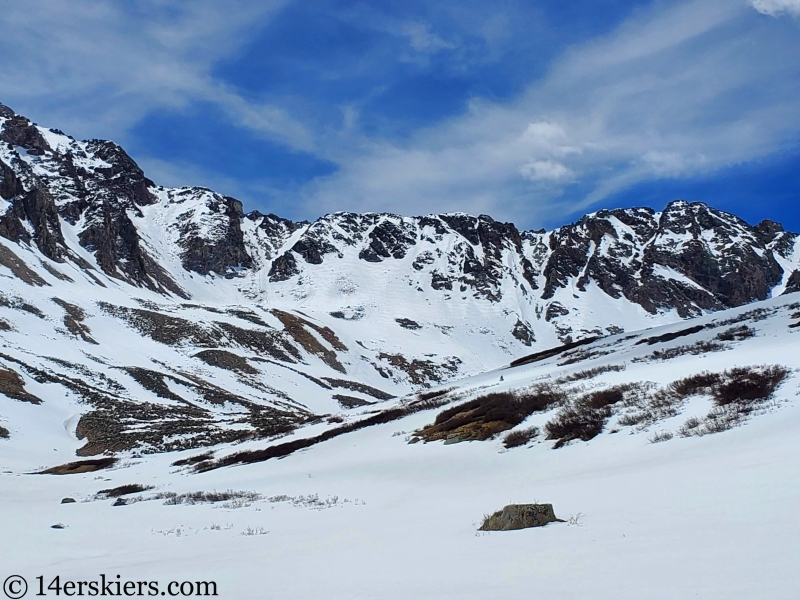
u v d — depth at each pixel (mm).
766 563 7328
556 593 7316
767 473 13133
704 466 15805
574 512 13094
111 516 21703
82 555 14531
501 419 33219
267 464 39562
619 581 7484
